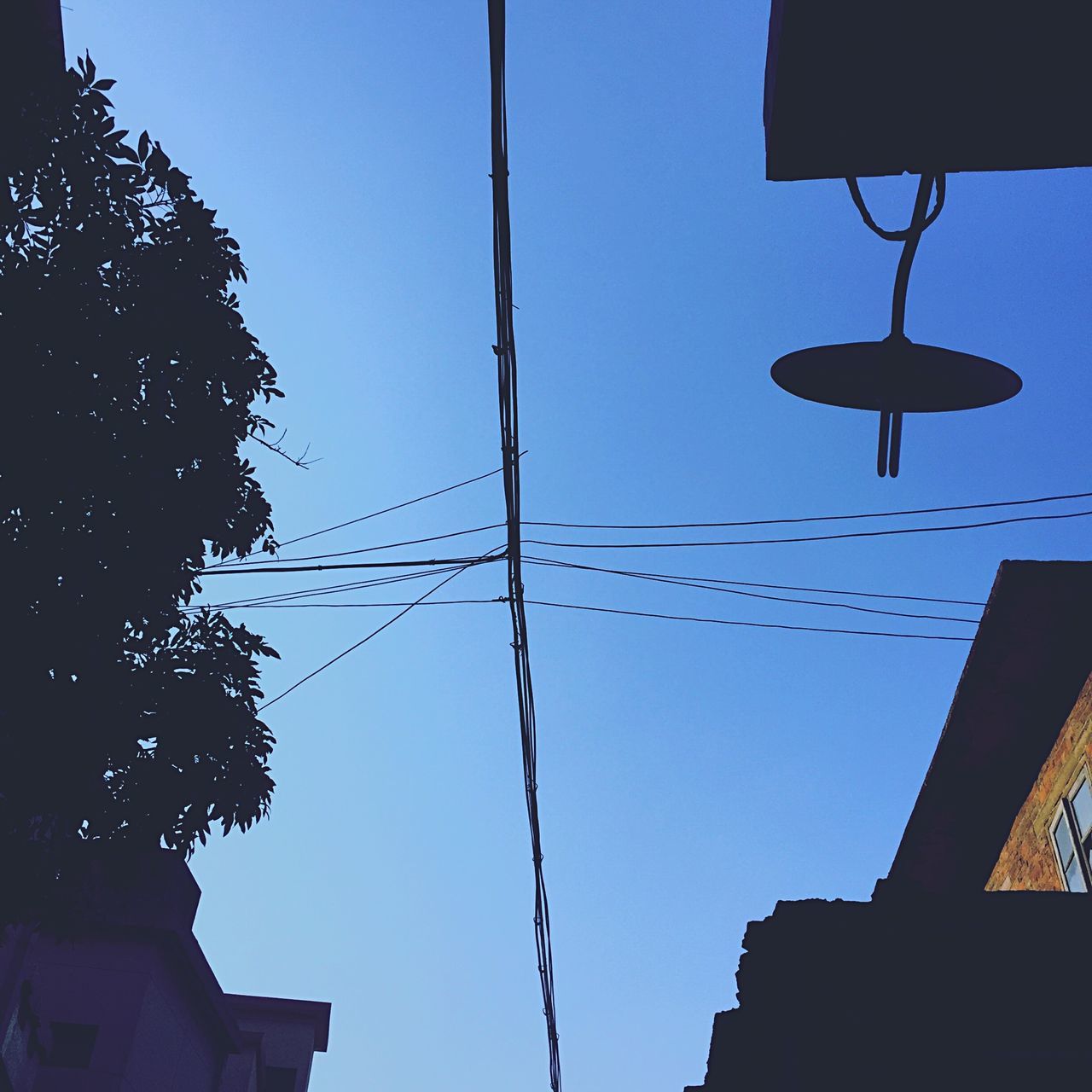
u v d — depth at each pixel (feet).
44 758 23.02
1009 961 25.82
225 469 25.85
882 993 25.44
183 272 25.72
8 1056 44.78
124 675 24.26
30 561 22.80
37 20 25.48
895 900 26.73
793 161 10.34
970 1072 24.23
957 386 10.78
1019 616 42.93
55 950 52.90
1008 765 49.62
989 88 9.53
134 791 24.43
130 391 24.70
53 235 24.45
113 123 25.39
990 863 54.24
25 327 23.18
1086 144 9.89
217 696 25.49
